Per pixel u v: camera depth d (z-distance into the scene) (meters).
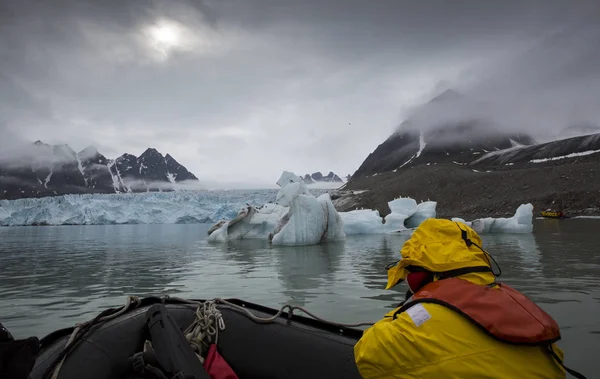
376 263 9.80
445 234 1.65
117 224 50.19
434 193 61.19
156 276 8.28
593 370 3.08
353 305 5.34
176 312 2.87
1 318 5.00
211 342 2.70
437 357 1.42
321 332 2.61
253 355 2.59
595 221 30.34
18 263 10.90
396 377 1.52
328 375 2.32
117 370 2.35
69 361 2.23
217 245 16.58
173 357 2.13
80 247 16.30
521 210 20.66
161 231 31.53
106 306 5.63
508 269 8.26
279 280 7.51
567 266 8.55
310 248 14.28
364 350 1.61
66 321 4.88
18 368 1.43
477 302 1.44
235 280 7.58
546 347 1.41
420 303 1.54
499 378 1.34
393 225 22.36
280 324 2.72
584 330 4.07
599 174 50.16
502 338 1.35
